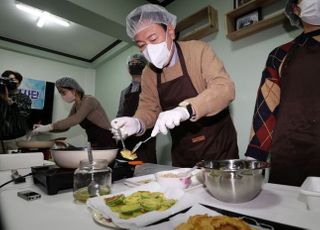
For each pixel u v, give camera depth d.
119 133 0.99
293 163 0.87
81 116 2.17
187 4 2.26
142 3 2.44
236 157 1.14
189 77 1.09
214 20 1.93
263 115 0.97
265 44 1.66
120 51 3.21
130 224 0.39
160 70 1.19
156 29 1.08
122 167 0.79
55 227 0.41
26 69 3.18
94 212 0.46
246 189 0.50
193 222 0.38
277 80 1.00
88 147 0.69
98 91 3.75
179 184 0.62
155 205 0.47
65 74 3.55
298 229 0.38
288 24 1.54
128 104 2.12
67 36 2.98
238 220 0.38
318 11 0.90
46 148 1.59
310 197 0.46
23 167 1.06
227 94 0.91
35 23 2.66
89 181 0.60
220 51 1.95
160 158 2.49
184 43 1.12
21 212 0.49
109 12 2.17
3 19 2.56
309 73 0.89
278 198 0.55
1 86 1.54
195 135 1.09
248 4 1.66
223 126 1.11
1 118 1.32
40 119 3.14
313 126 0.84
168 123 0.80
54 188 0.62
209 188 0.55
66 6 1.96
